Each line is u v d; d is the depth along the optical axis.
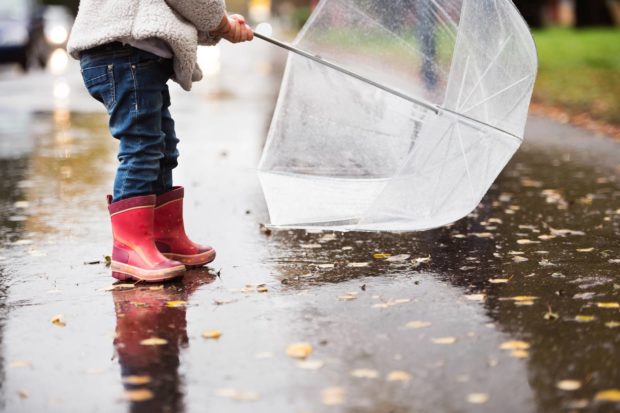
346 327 4.09
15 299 4.62
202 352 3.79
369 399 3.28
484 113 4.79
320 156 5.30
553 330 4.02
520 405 3.21
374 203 4.77
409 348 3.80
